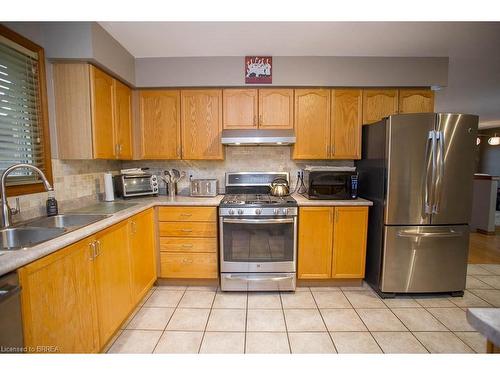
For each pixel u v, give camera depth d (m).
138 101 2.74
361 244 2.54
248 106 2.72
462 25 2.03
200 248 2.52
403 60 2.61
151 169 3.09
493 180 4.38
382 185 2.36
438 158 2.21
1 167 1.60
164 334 1.88
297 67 2.61
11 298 1.00
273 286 2.46
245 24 2.02
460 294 2.42
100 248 1.59
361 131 2.74
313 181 2.59
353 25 2.03
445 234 2.28
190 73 2.63
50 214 1.85
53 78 1.96
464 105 5.14
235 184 2.99
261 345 1.77
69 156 2.01
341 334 1.89
